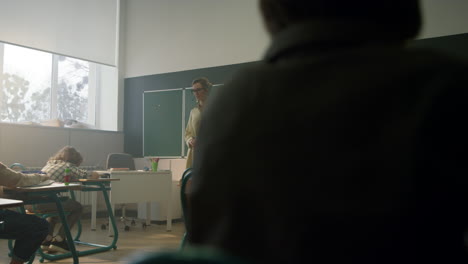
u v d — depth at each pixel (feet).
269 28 1.88
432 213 1.28
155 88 22.95
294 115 1.49
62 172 13.23
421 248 1.29
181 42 22.36
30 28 19.58
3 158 18.58
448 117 1.30
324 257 1.37
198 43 21.88
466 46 15.98
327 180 1.38
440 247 1.29
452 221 1.29
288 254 1.42
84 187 13.65
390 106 1.37
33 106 21.38
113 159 18.98
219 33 21.35
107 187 16.08
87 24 22.08
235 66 20.80
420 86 1.36
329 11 1.63
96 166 21.84
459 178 1.27
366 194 1.33
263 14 1.89
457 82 1.32
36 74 21.53
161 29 23.02
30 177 10.01
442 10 16.52
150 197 17.17
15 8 19.04
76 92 23.22
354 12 1.61
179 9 22.56
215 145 1.62
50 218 12.94
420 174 1.29
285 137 1.48
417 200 1.28
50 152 20.25
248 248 1.51
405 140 1.32
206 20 21.75
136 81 23.62
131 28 23.84
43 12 20.11
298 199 1.41
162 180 17.70
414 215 1.28
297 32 1.65
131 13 23.89
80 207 13.23
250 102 1.60
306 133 1.45
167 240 16.03
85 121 23.62
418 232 1.29
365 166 1.35
